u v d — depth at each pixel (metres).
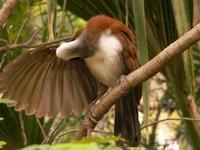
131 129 7.73
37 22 11.95
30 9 10.01
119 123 7.78
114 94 6.75
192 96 7.77
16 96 7.62
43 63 7.78
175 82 8.77
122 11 8.72
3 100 6.39
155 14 8.58
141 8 6.96
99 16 7.90
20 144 8.95
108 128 12.02
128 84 6.62
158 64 6.41
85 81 8.07
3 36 9.36
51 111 7.81
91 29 7.68
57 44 7.83
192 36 6.28
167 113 13.08
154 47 8.70
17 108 7.63
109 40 7.60
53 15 7.60
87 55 7.69
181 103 8.87
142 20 6.96
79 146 4.04
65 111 7.90
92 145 4.11
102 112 6.93
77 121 10.99
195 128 8.88
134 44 7.69
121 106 7.77
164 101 12.15
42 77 7.80
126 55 7.57
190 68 7.63
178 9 7.42
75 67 8.01
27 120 8.89
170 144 12.25
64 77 7.94
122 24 7.82
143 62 6.92
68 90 7.94
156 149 11.81
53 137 8.52
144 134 11.99
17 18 10.39
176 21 7.40
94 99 8.07
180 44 6.31
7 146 8.98
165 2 8.48
